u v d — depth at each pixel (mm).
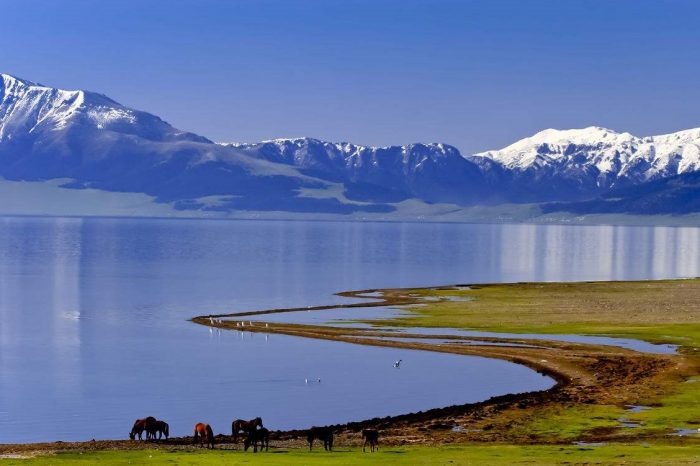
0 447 113188
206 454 106188
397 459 100500
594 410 138000
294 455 104875
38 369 191375
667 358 186125
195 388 170500
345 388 169875
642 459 97938
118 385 173625
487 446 113375
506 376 178250
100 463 98062
